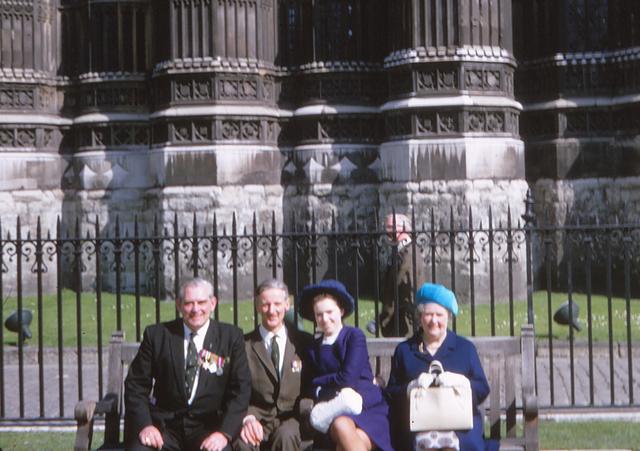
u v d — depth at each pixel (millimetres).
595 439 8695
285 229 21156
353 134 21062
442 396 6387
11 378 12789
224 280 19953
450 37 18984
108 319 16844
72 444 8969
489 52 19078
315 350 6984
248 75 20484
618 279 19734
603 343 13344
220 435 6535
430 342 6832
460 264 18719
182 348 6777
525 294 19344
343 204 20891
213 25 20219
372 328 10523
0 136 21688
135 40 21859
